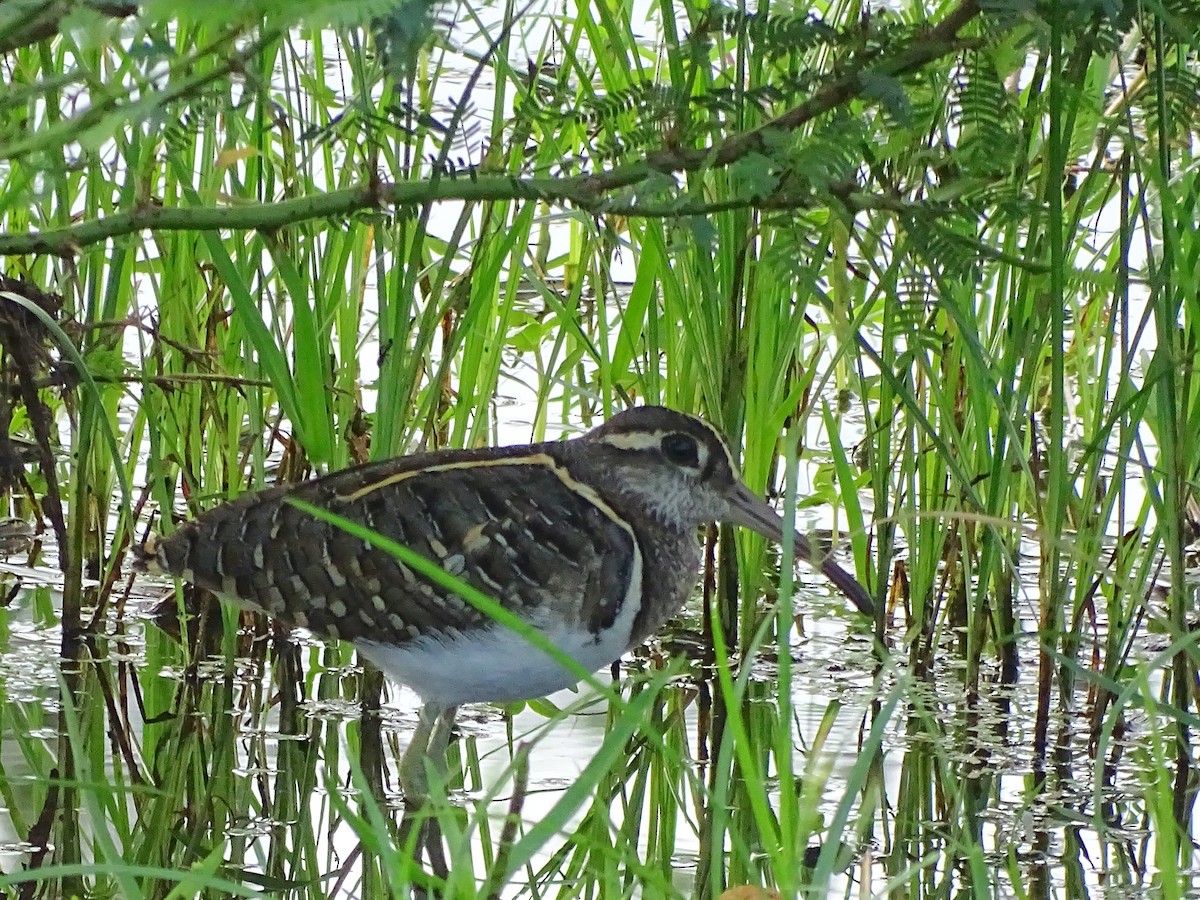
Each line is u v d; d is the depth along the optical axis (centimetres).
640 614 971
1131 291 1578
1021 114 859
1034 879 883
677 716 1105
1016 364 1052
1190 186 997
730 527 1175
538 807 950
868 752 665
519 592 906
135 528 1200
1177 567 1010
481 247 1085
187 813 944
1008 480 1112
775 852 630
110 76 1014
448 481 927
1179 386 1081
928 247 831
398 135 1012
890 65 773
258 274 1080
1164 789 687
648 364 1176
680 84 924
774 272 952
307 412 1034
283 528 920
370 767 1017
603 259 1191
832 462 1376
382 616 912
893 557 1295
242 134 1057
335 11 531
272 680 1141
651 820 956
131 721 1055
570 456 977
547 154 1079
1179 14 841
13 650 1143
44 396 1252
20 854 876
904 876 668
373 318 1509
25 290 1020
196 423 1176
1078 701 1145
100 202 1119
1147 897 854
